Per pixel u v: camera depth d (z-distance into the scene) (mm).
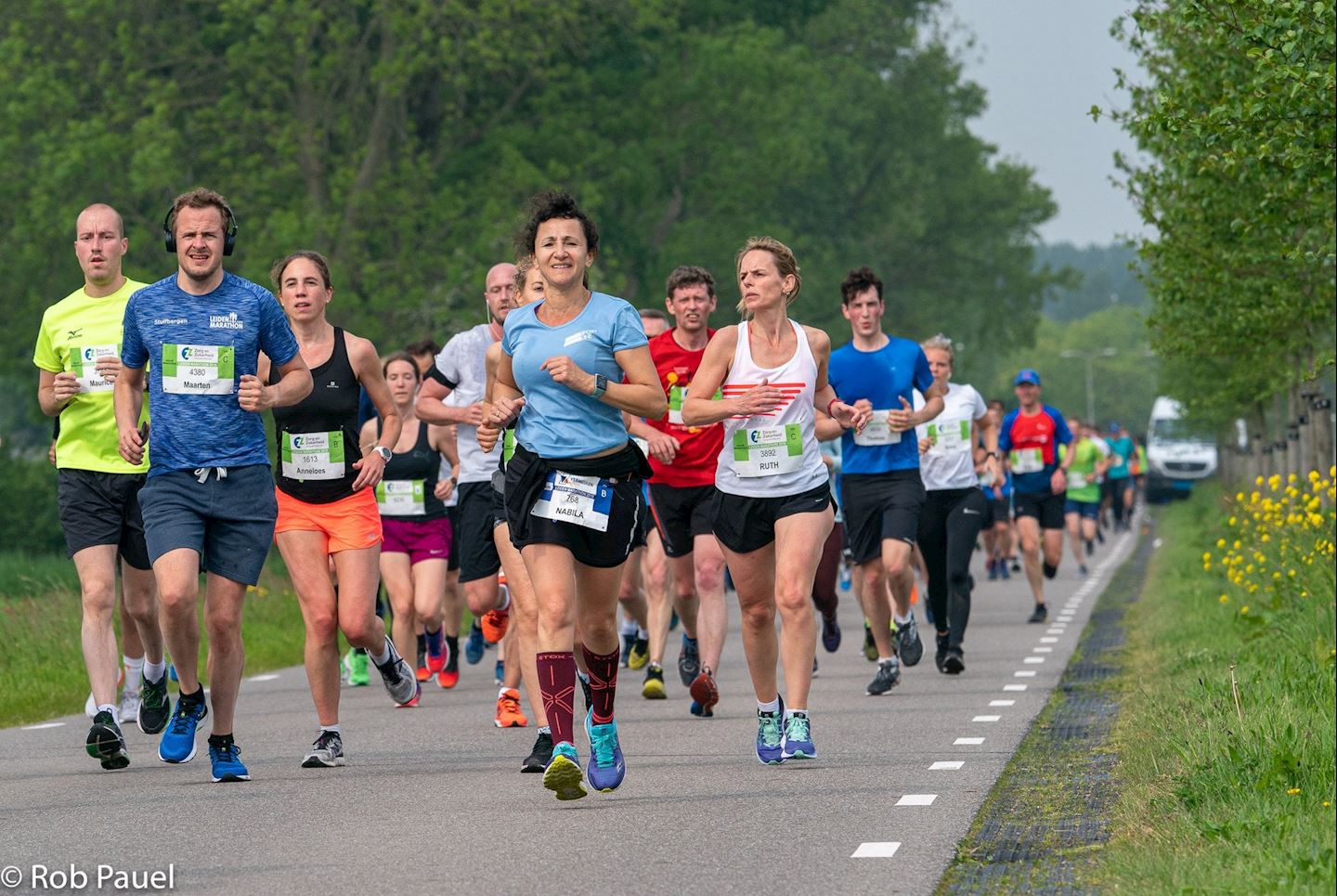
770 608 24016
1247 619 35281
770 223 141625
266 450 23359
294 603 54219
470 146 114938
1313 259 33875
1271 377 50344
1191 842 17531
